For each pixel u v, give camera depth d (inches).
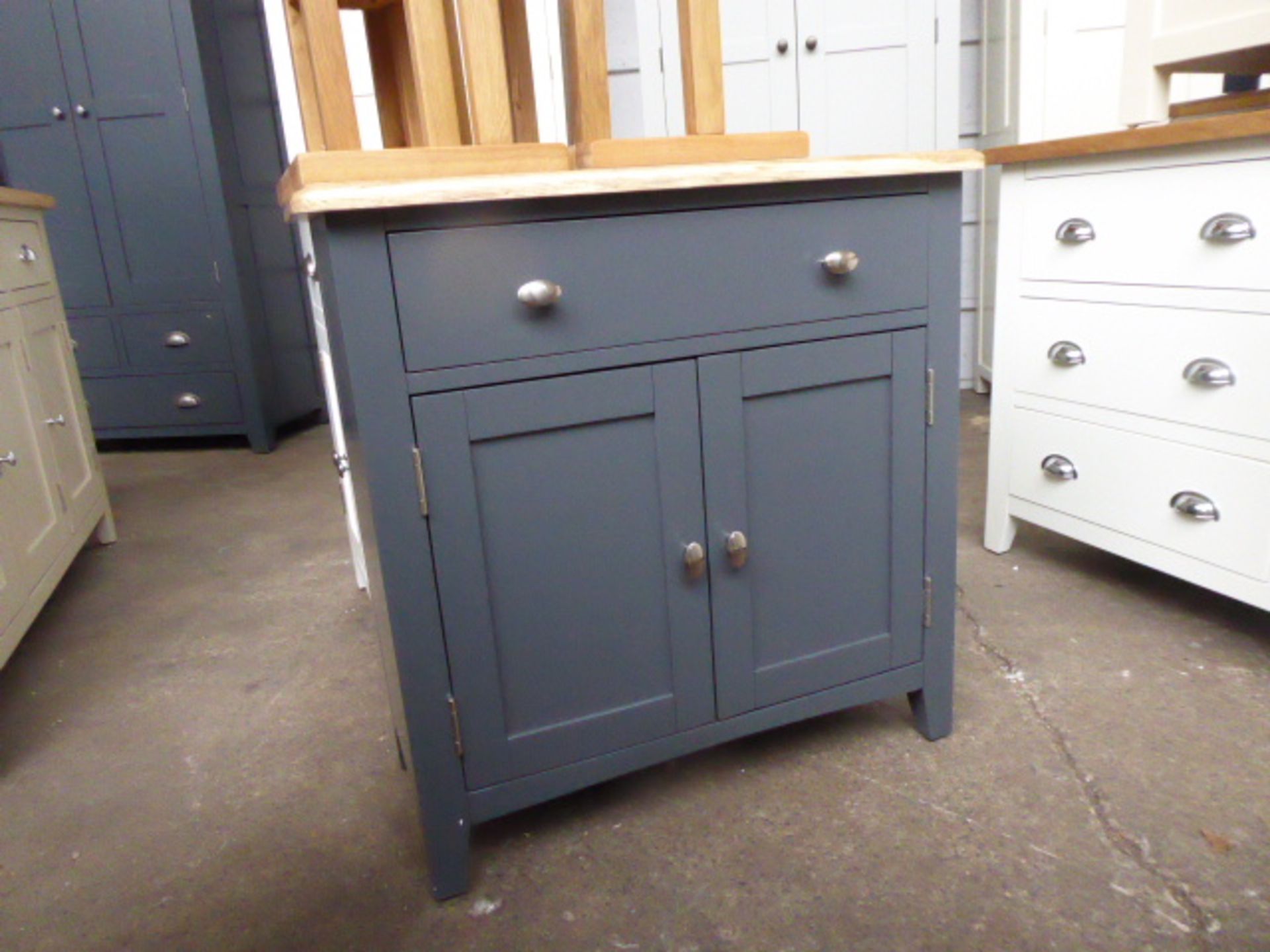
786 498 45.9
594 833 47.1
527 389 39.1
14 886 46.0
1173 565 62.7
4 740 59.7
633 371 40.8
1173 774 48.2
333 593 80.6
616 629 43.9
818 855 44.3
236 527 99.9
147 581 85.7
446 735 41.5
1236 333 55.8
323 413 151.4
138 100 120.9
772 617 47.3
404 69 56.3
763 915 40.8
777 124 122.4
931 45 120.0
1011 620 66.5
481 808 43.1
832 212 42.9
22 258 80.4
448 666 40.8
